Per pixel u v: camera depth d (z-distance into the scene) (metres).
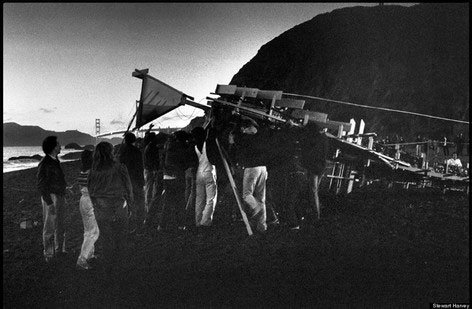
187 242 8.26
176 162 9.30
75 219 10.95
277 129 10.16
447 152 19.02
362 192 13.73
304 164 9.38
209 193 9.32
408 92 57.41
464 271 6.50
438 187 14.34
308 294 5.71
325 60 73.00
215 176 9.41
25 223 9.82
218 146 9.13
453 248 7.70
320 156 9.38
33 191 15.59
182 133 9.52
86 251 6.83
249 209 9.06
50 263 7.10
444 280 6.17
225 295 5.71
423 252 7.50
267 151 8.91
